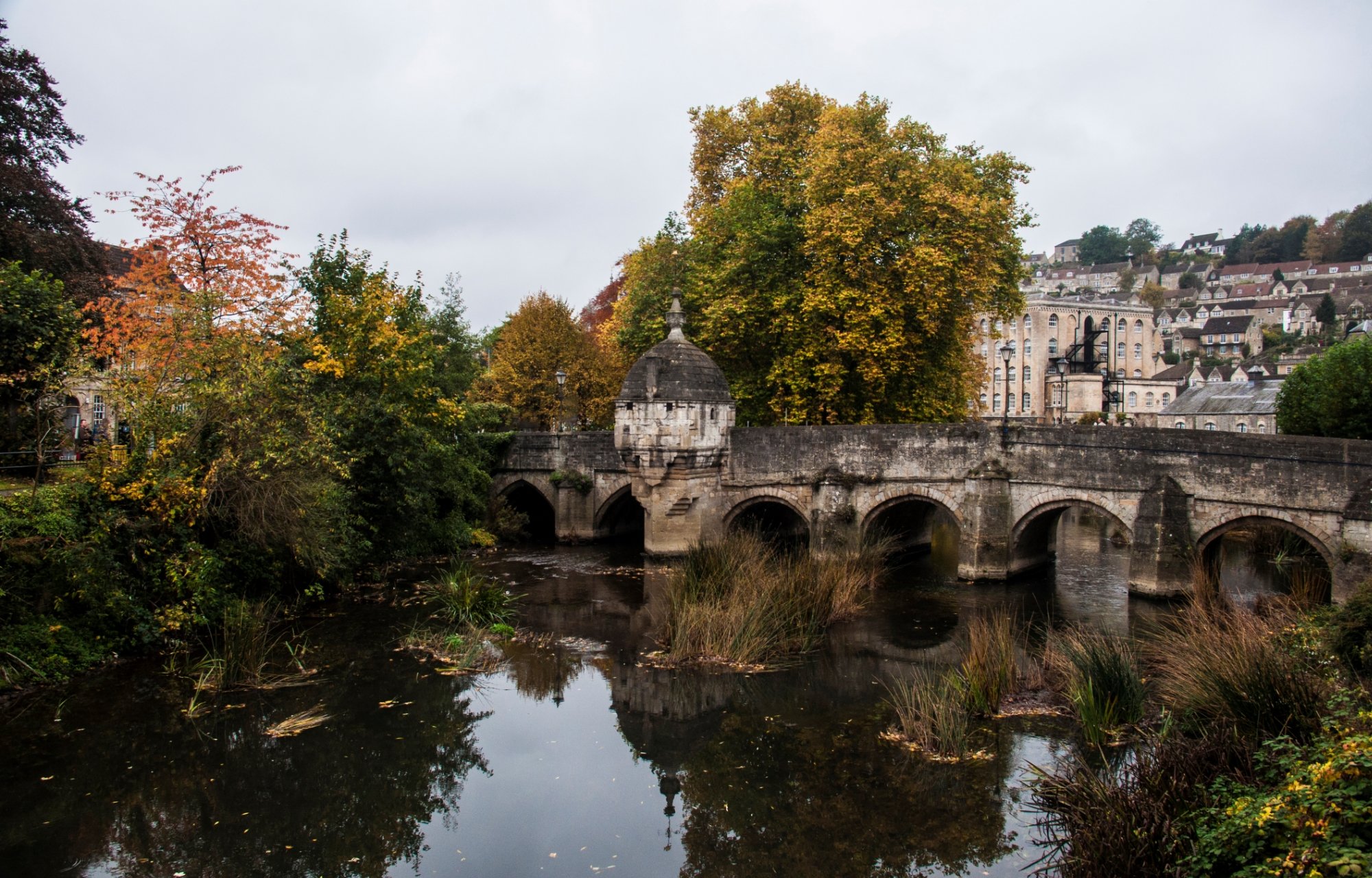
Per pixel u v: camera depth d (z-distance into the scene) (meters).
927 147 34.97
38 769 14.88
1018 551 29.95
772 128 38.12
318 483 23.02
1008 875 11.45
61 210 29.61
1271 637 15.20
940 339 33.94
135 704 17.52
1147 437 26.38
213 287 24.95
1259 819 8.80
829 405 34.00
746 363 37.00
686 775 14.73
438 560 33.12
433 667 20.30
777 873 11.78
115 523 19.98
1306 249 147.75
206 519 21.78
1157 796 11.02
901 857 12.02
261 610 21.66
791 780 14.41
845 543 30.95
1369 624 14.77
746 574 23.75
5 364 21.02
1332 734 10.58
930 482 30.09
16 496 19.20
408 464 29.47
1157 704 15.95
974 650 17.80
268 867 12.23
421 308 34.88
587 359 52.25
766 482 32.72
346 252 32.12
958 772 14.30
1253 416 61.56
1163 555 25.64
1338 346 34.81
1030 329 89.56
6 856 12.34
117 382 21.25
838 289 31.77
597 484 37.59
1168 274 154.50
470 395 44.28
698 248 36.84
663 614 25.17
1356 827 8.16
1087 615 24.56
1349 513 22.05
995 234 33.62
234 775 14.86
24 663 17.72
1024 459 28.78
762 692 18.73
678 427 31.75
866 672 19.94
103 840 12.80
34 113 30.39
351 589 27.39
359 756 15.67
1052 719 16.20
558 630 23.78
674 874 11.91
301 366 28.70
